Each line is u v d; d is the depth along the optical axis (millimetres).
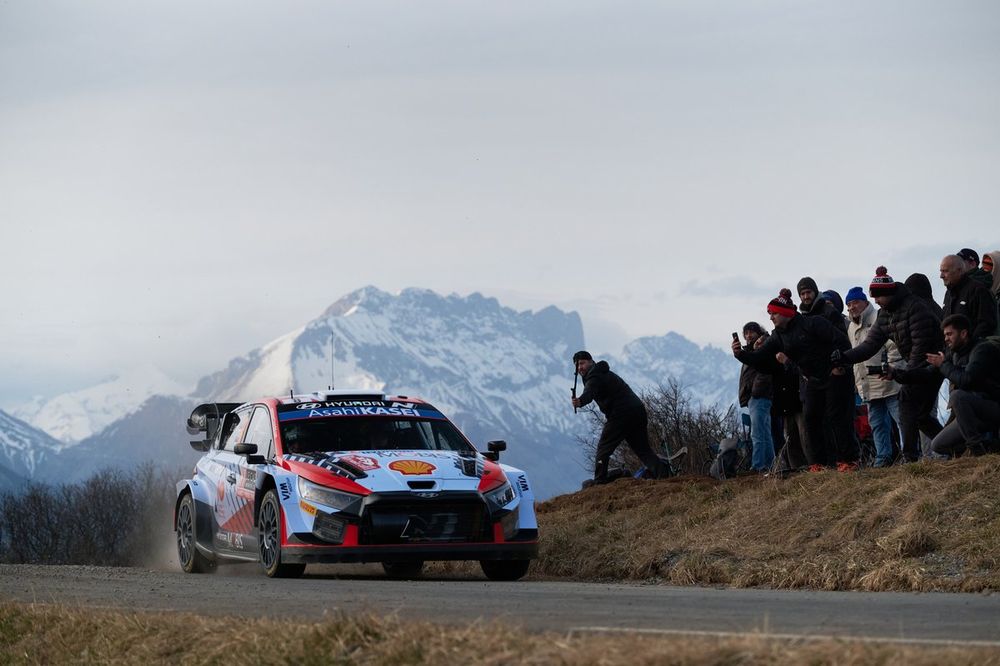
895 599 10938
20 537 91438
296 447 16234
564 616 9484
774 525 16234
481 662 7180
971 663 6324
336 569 18203
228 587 13477
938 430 18500
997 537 13531
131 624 9844
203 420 21562
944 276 17703
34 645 10164
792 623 8758
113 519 93125
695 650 6527
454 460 15742
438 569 18500
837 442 18969
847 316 22531
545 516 20219
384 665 7609
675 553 16250
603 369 23484
